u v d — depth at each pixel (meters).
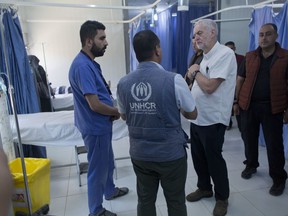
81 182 2.75
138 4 5.55
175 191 1.50
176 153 1.42
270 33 2.18
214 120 1.93
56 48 5.32
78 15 5.32
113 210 2.21
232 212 2.11
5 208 0.40
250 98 2.40
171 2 5.50
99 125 1.91
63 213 2.22
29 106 3.09
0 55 2.83
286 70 2.21
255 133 2.58
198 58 2.21
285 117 2.30
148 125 1.39
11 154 2.44
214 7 5.77
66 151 3.73
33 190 2.04
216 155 2.01
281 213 2.09
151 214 1.58
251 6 3.34
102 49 1.91
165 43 4.94
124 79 1.46
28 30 5.14
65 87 5.19
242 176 2.69
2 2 2.37
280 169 2.36
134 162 1.53
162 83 1.32
